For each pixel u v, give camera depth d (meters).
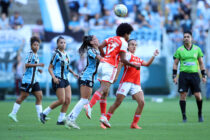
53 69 28.78
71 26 81.94
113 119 34.56
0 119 33.66
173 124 30.45
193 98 75.44
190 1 87.94
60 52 28.72
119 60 27.23
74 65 69.75
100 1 85.44
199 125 29.67
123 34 27.09
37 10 85.69
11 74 68.88
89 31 72.12
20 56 69.44
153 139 21.48
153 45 74.38
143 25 83.19
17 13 77.94
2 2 82.19
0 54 69.00
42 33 75.56
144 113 41.44
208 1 86.88
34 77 32.38
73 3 84.12
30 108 46.66
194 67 33.16
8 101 63.38
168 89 74.44
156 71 73.69
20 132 24.38
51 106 28.58
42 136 22.34
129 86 27.11
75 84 70.31
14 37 70.38
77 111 26.53
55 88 28.62
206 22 85.44
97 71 27.75
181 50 33.53
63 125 28.88
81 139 21.17
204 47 77.56
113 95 72.00
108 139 21.33
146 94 73.69
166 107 51.19
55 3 81.69
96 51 27.28
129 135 23.23
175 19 86.25
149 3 86.50
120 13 29.98
